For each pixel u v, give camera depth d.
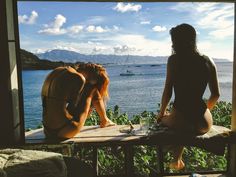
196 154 3.80
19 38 2.99
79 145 3.00
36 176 1.95
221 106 4.23
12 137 2.97
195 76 3.12
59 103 3.02
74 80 3.05
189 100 3.14
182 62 3.15
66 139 3.07
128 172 3.32
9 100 2.94
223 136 3.12
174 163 3.27
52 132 3.06
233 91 3.27
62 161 2.17
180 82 3.15
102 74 3.36
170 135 3.08
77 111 3.12
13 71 3.09
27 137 3.17
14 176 1.93
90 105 3.42
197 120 3.12
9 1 2.98
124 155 3.46
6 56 2.90
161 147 3.43
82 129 3.43
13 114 3.01
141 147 3.73
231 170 3.42
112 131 3.33
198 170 3.75
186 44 3.16
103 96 3.46
